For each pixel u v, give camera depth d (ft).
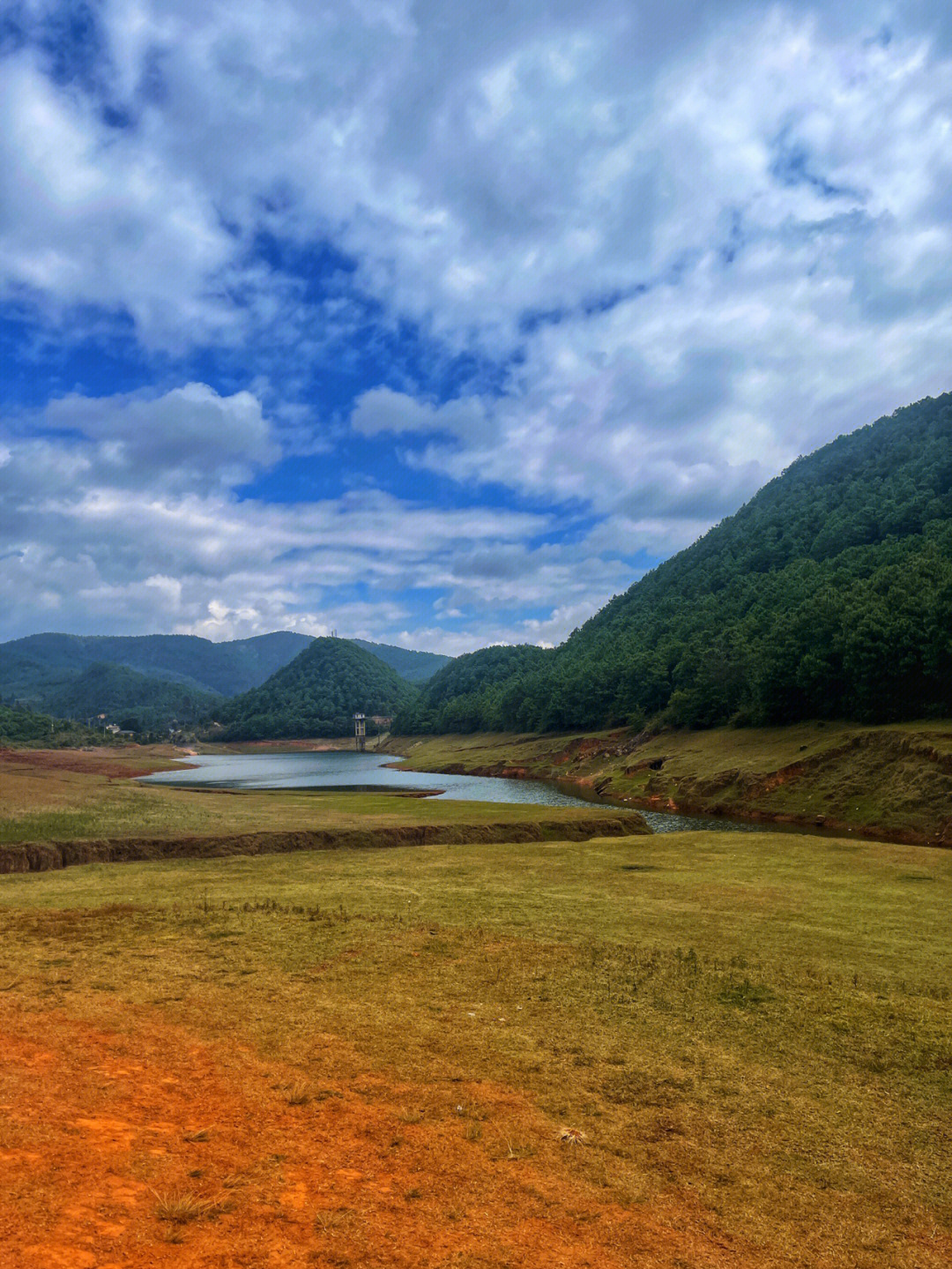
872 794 134.21
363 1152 18.98
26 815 87.92
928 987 33.65
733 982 33.76
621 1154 19.62
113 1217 15.29
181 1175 17.25
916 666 173.78
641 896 54.39
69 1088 21.45
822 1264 15.70
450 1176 18.10
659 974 34.76
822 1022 29.32
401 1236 15.51
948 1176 19.30
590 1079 24.06
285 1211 16.10
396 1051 25.50
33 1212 15.14
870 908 51.57
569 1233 16.12
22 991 30.17
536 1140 20.08
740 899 54.29
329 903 49.19
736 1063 25.63
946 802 119.55
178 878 60.29
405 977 33.45
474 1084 23.32
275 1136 19.52
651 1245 15.90
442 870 65.21
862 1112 22.48
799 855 76.84
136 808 100.58
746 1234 16.55
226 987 31.55
